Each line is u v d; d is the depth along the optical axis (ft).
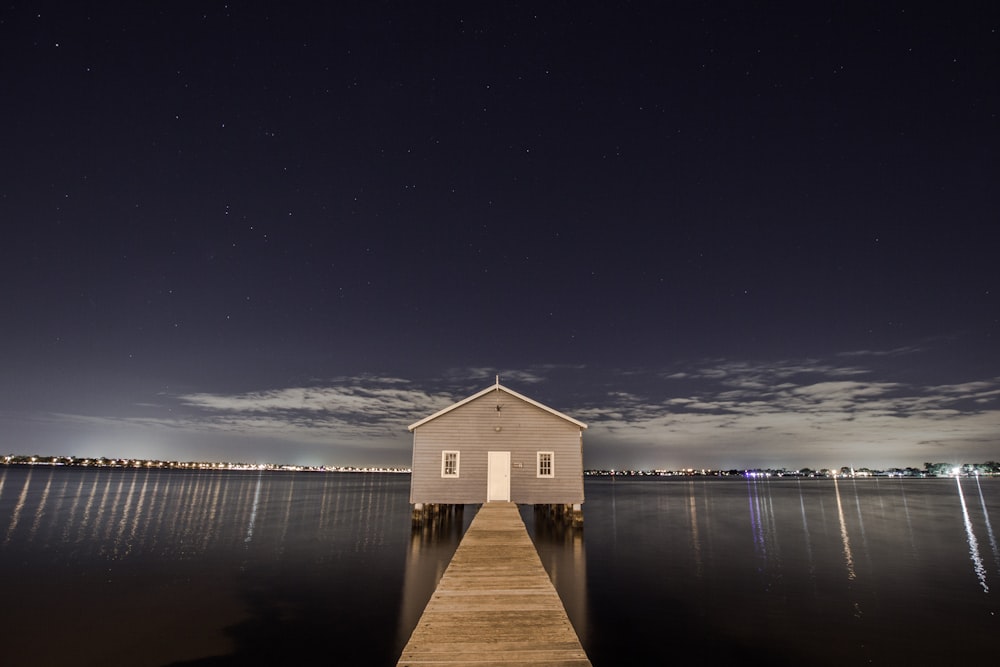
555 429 81.00
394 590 53.72
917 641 40.14
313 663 35.81
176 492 233.35
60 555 72.90
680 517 135.54
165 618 44.83
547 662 17.80
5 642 39.22
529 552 38.27
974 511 161.99
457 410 81.30
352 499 204.64
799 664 35.96
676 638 40.63
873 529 110.73
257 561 68.95
